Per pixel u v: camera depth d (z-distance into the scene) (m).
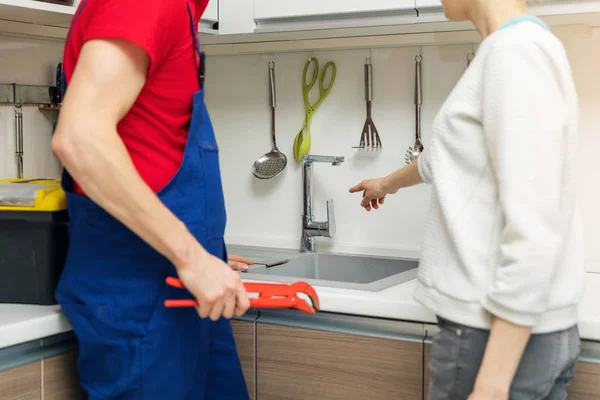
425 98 2.06
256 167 2.28
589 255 1.92
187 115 1.26
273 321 1.62
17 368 1.34
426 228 1.22
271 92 2.23
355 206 2.18
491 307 1.07
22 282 1.43
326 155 2.20
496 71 1.07
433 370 1.21
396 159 2.12
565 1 1.60
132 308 1.23
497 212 1.10
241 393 1.50
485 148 1.11
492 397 1.07
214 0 1.93
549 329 1.12
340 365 1.55
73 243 1.30
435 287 1.17
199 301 1.13
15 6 1.49
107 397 1.29
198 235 1.25
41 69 1.95
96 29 1.08
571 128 1.07
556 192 1.03
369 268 2.11
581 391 1.36
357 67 2.13
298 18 1.87
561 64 1.07
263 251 2.21
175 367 1.26
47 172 1.99
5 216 1.42
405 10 1.76
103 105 1.06
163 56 1.15
